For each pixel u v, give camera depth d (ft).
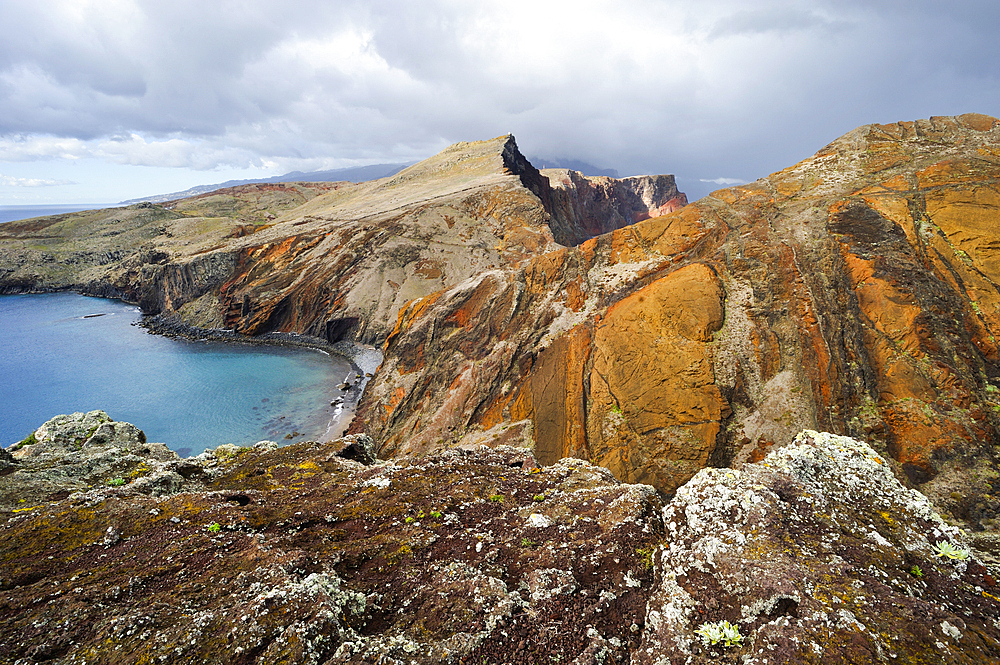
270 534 27.86
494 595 21.75
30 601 20.36
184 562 23.91
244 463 44.39
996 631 17.60
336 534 28.37
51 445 46.01
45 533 25.75
